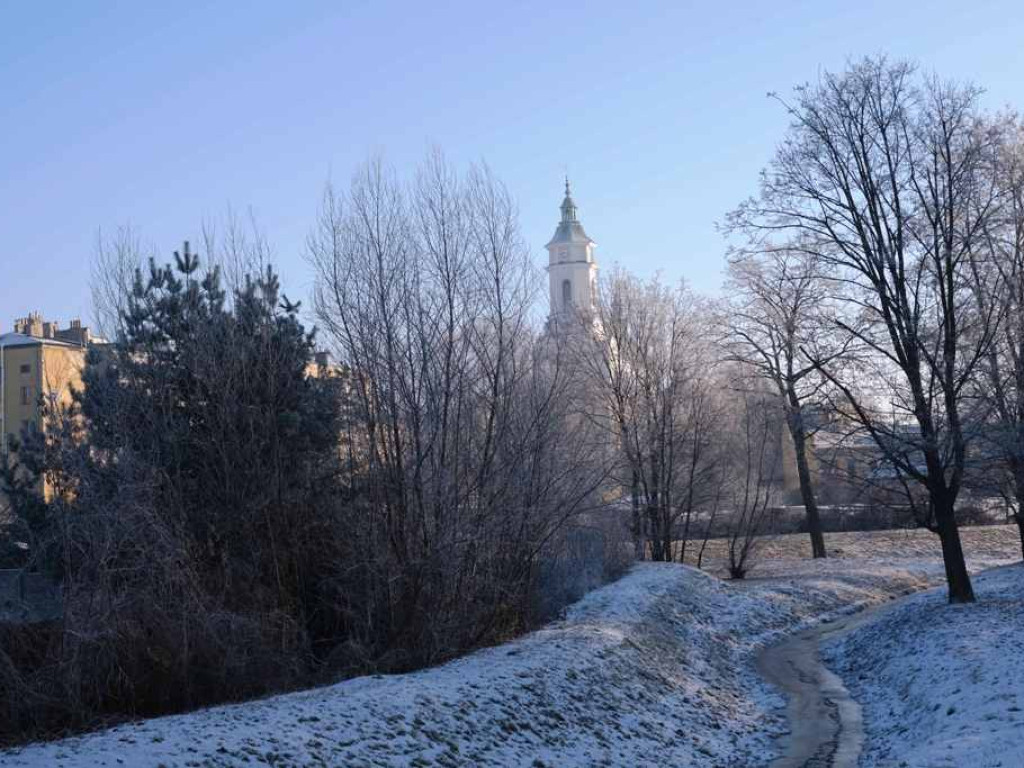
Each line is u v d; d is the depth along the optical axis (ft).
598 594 125.80
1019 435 107.45
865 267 109.29
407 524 86.33
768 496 187.32
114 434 84.48
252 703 59.62
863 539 204.64
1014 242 111.45
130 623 64.85
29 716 59.41
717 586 146.10
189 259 94.89
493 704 64.03
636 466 174.09
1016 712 59.00
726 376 183.11
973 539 203.72
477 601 91.81
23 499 83.92
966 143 107.65
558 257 471.62
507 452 95.91
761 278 152.76
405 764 51.13
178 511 82.69
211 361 89.71
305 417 91.09
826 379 115.44
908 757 55.26
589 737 65.36
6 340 193.98
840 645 109.70
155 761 43.39
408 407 89.97
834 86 110.01
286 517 87.61
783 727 75.97
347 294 92.58
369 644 82.38
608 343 176.14
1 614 68.74
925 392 108.06
